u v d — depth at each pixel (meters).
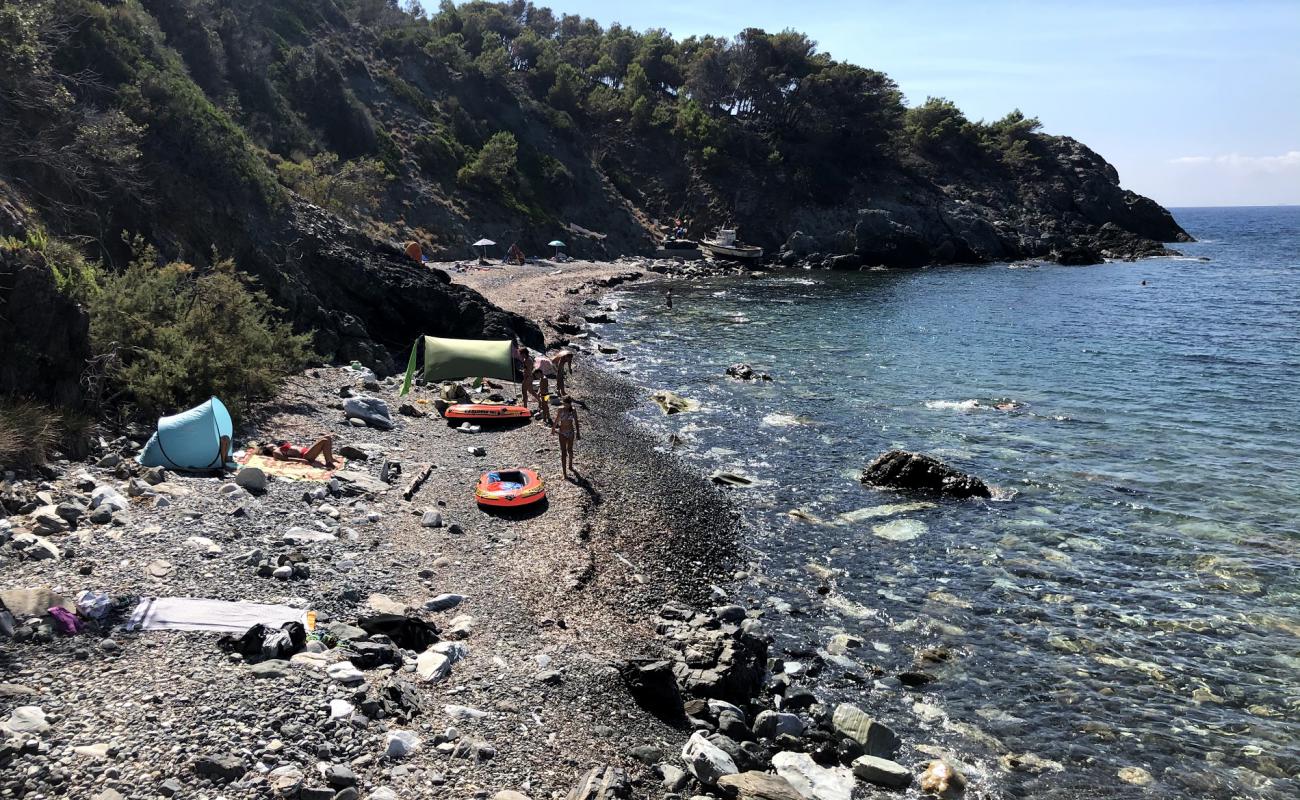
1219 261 101.81
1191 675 13.02
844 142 115.06
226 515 14.64
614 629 13.21
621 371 36.31
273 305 29.36
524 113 103.50
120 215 27.12
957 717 11.87
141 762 7.85
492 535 16.30
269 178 33.59
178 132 30.38
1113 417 28.81
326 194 58.00
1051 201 117.25
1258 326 49.62
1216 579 16.38
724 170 108.12
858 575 16.52
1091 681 12.83
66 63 30.33
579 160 103.88
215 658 9.92
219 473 16.94
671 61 128.12
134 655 9.77
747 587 15.94
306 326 30.55
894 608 15.15
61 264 20.98
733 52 118.88
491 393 28.77
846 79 117.31
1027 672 13.06
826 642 13.89
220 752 8.10
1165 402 30.95
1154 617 14.86
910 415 29.02
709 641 12.95
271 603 11.79
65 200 25.64
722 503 20.25
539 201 92.69
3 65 24.91
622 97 117.38
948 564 17.06
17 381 16.17
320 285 32.56
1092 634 14.26
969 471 23.00
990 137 127.12
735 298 64.12
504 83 103.69
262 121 63.47
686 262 89.06
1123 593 15.80
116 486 15.05
